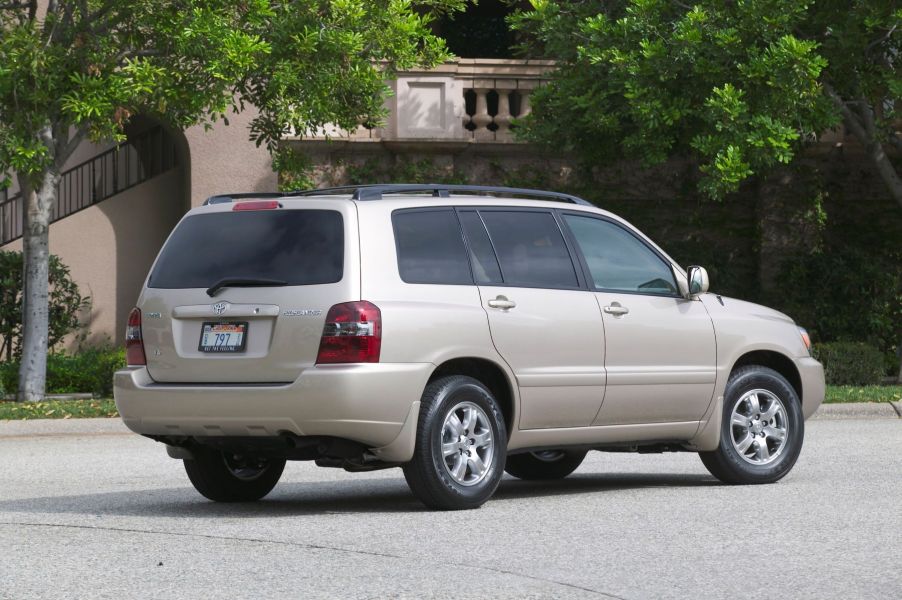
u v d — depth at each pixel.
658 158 38.34
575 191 46.53
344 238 16.38
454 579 12.24
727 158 35.47
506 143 45.56
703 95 37.22
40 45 31.27
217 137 44.50
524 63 45.50
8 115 31.81
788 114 36.41
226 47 30.47
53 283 41.94
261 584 12.02
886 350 46.84
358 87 33.66
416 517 16.19
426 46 34.75
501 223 17.97
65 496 19.28
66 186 48.47
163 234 45.88
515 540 14.44
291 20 32.16
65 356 41.34
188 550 13.84
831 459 23.33
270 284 16.42
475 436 16.95
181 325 16.97
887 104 43.84
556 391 17.77
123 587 11.91
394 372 16.08
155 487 20.47
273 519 16.20
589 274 18.59
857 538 14.59
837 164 47.34
